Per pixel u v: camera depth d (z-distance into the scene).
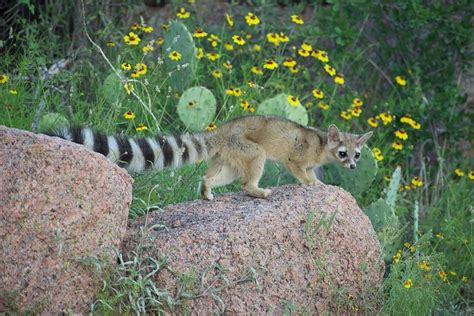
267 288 9.14
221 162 10.64
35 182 8.30
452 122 16.03
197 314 8.81
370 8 16.48
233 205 10.12
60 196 8.37
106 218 8.63
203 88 12.98
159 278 8.88
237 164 10.58
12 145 8.43
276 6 17.47
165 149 10.14
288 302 9.21
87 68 15.02
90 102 14.68
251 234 9.23
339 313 9.63
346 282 9.76
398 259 11.08
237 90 13.12
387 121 14.16
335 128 11.29
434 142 15.97
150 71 14.82
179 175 11.66
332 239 9.71
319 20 16.61
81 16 15.52
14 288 8.19
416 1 16.23
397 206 13.48
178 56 13.53
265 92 15.31
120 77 12.44
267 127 10.78
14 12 15.85
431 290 11.00
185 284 8.78
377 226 11.93
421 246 11.70
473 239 13.05
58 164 8.41
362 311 9.90
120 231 8.82
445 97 16.06
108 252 8.65
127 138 9.98
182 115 13.00
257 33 16.77
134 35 13.21
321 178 12.92
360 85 16.95
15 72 14.21
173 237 9.14
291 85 15.71
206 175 10.62
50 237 8.30
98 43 15.57
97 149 9.70
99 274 8.60
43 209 8.29
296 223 9.59
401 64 17.17
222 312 8.83
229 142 10.52
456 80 16.91
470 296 12.52
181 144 10.26
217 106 15.22
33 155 8.37
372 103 16.69
